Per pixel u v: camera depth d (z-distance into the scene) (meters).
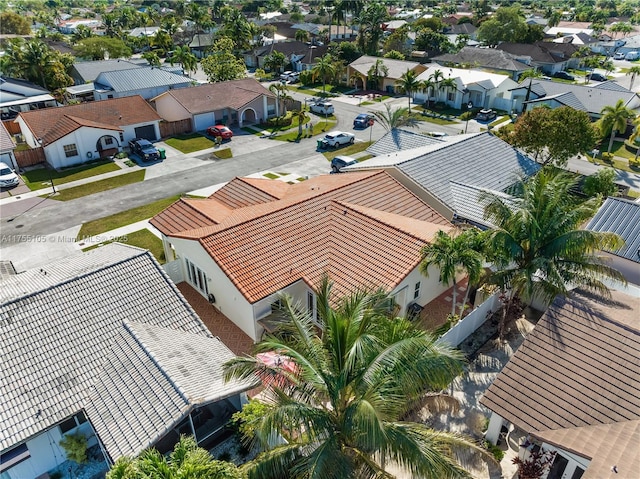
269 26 116.94
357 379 11.73
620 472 12.71
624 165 47.28
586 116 37.91
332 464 10.95
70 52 88.62
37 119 48.56
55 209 37.09
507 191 31.72
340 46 90.06
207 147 51.66
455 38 113.69
